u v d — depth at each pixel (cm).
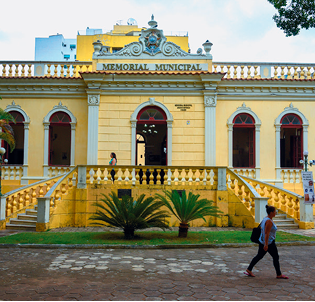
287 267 732
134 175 1364
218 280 635
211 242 952
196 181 1334
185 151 1658
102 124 1656
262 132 1708
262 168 1692
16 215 1288
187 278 646
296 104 1723
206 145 1647
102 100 1666
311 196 1232
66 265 733
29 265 733
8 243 921
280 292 571
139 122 1678
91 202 1300
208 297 546
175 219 1307
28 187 1341
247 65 1733
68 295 550
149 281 625
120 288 585
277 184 1675
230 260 789
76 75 1736
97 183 1309
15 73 1708
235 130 2231
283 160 1822
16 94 1711
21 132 1917
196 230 1209
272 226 650
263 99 1717
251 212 1257
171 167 1319
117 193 1305
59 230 1189
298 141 1748
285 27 1193
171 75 1641
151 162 2106
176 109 1672
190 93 1675
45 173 1673
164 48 1712
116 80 1653
